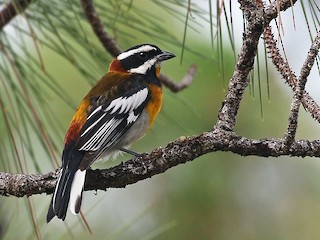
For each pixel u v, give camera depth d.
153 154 7.14
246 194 10.34
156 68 9.43
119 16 8.57
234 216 10.28
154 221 10.21
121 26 9.98
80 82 10.53
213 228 10.27
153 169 7.14
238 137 6.86
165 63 10.48
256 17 6.48
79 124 8.29
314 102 6.78
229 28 6.53
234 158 10.38
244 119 10.32
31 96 8.23
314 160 10.55
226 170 10.37
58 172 7.37
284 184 10.44
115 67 9.41
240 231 10.23
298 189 10.47
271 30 6.74
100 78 9.14
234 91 6.85
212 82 10.18
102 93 8.77
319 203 10.34
